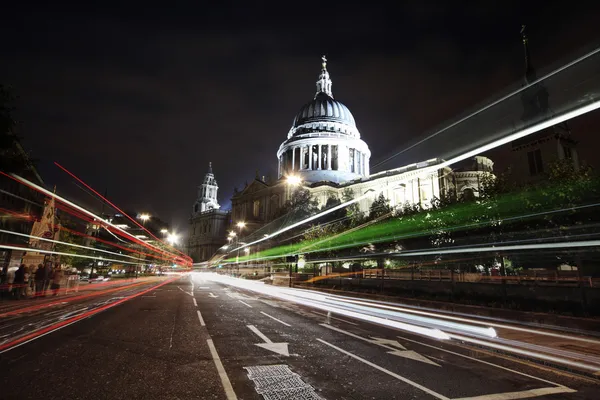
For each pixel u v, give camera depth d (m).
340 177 103.81
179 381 6.01
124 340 9.01
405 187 78.94
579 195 21.45
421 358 8.15
